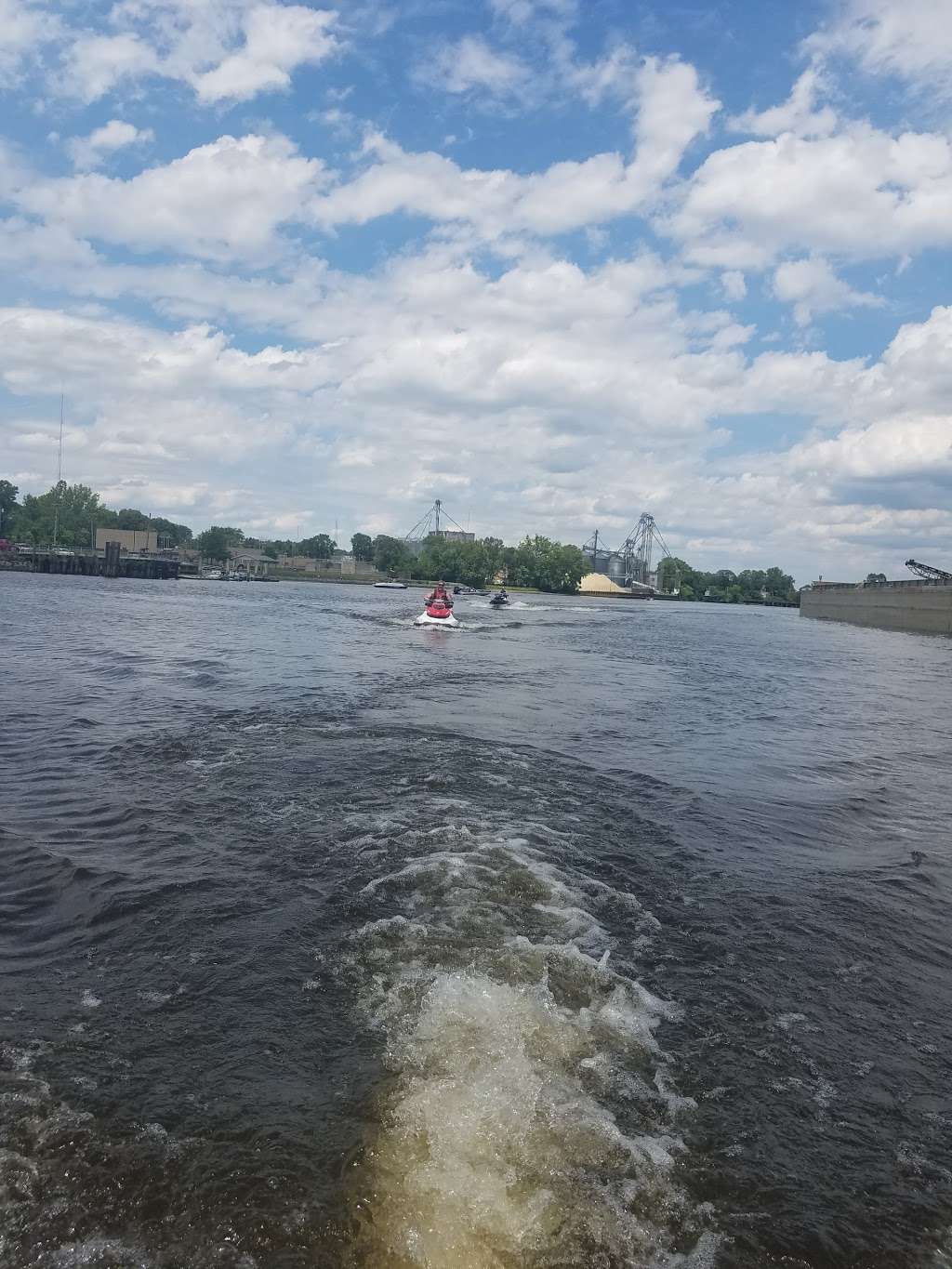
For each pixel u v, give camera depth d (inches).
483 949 283.4
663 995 262.5
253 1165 180.1
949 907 351.9
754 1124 204.2
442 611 2218.3
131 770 503.8
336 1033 230.5
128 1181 174.9
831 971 287.4
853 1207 180.2
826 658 1796.3
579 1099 208.1
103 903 311.6
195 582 5925.2
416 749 584.7
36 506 7455.7
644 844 407.8
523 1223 169.0
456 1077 212.4
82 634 1492.4
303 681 950.4
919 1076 229.3
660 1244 167.0
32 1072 207.9
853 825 472.7
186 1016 236.5
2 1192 170.6
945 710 1005.8
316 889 328.8
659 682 1157.7
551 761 573.0
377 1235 164.2
